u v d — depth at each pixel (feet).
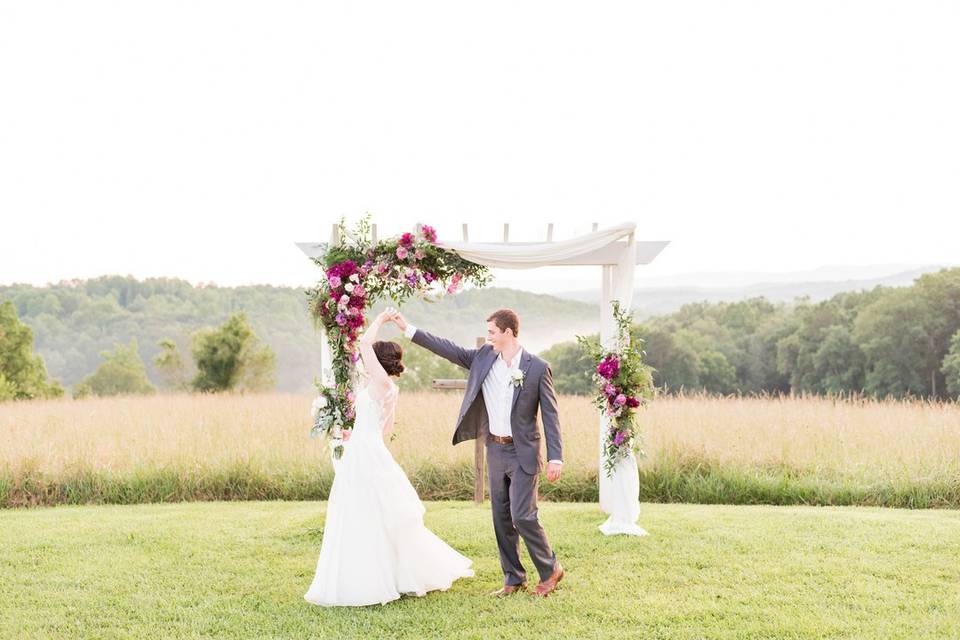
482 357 17.98
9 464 31.30
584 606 16.88
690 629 15.49
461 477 32.37
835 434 35.06
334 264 20.97
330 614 16.61
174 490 31.40
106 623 16.33
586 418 36.22
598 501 31.14
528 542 17.48
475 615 16.49
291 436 35.70
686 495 30.81
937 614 16.24
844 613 16.29
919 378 116.67
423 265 21.94
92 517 26.50
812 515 25.53
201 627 15.97
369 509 17.28
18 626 16.11
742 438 34.71
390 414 18.15
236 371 109.60
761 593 17.63
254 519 25.79
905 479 30.14
